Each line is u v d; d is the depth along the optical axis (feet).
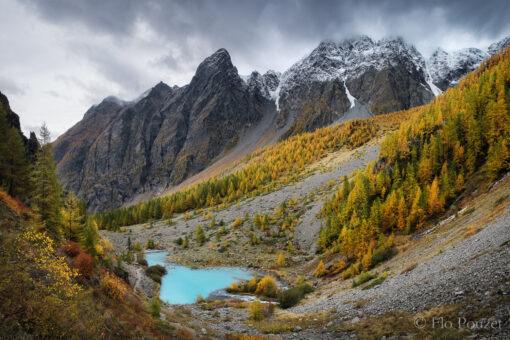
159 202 501.15
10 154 110.42
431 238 129.90
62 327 33.01
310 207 344.28
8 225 55.98
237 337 61.93
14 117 146.82
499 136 193.88
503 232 69.46
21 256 40.11
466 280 52.90
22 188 110.63
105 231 386.52
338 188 368.89
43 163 92.12
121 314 52.49
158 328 57.77
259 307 95.30
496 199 118.73
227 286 186.29
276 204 392.06
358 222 198.49
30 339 28.25
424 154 248.52
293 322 77.77
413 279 75.25
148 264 229.04
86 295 48.98
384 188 241.76
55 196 92.84
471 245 76.69
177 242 312.91
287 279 199.93
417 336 42.09
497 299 40.14
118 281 79.66
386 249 149.79
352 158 535.19
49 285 38.99
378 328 50.93
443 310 46.32
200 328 73.10
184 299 151.84
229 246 279.90
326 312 81.92
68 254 68.18
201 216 415.44
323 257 212.84
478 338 33.78
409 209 196.34
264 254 258.37
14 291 31.71
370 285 96.48
